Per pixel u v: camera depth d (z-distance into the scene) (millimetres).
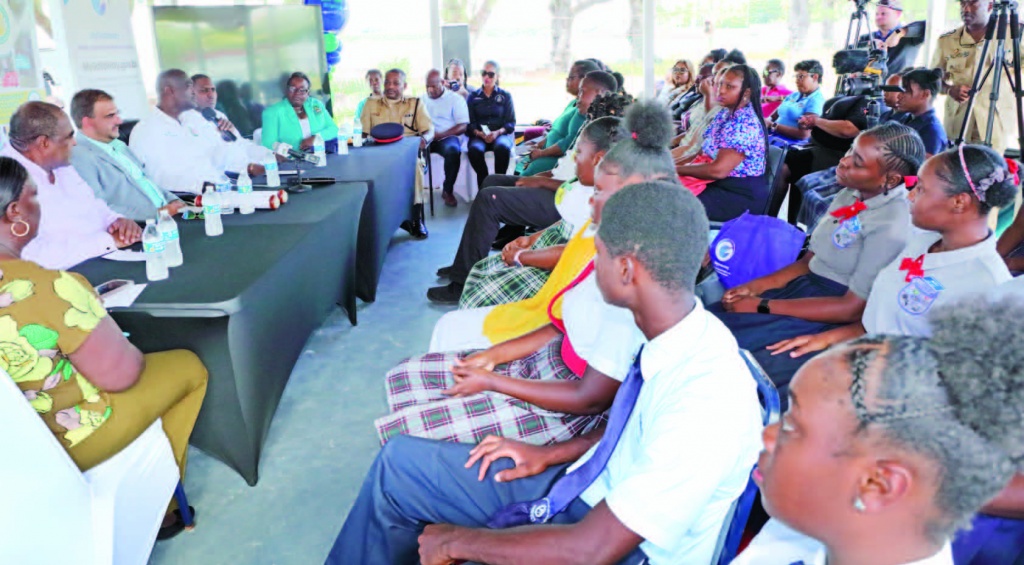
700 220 1021
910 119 3518
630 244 1012
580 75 4715
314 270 2510
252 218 2629
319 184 3248
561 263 1850
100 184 2721
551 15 6590
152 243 1921
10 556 1224
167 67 4453
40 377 1391
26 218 1434
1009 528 1015
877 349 612
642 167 1544
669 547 963
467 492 1304
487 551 1072
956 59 4332
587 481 1165
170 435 1747
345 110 6715
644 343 1200
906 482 575
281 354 2189
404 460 1324
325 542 1840
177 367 1737
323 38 5230
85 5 3832
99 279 1969
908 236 1824
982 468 556
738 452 962
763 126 3273
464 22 6625
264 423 2082
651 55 6500
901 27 5402
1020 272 2123
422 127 5328
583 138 2107
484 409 1537
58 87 3770
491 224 3523
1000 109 4184
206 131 3777
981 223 1521
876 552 620
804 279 2182
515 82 6844
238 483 2076
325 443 2295
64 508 1315
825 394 609
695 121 4363
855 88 4355
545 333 1712
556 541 1016
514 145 5887
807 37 6543
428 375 1729
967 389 550
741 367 1024
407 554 1349
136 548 1550
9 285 1337
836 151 4234
